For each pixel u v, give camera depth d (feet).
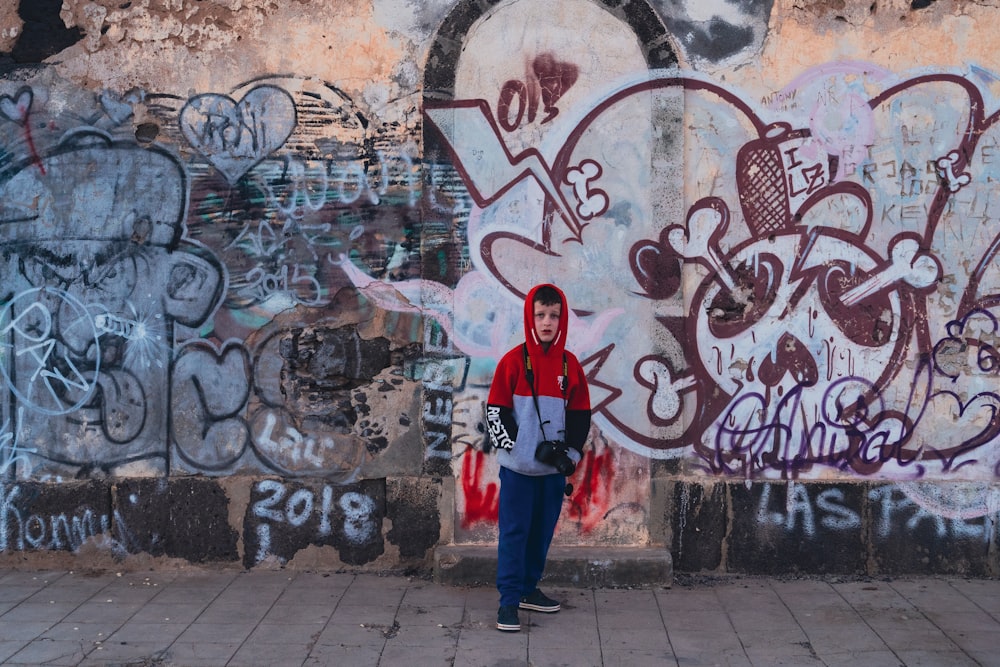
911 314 18.24
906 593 17.44
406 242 18.47
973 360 18.24
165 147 18.63
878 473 18.34
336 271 18.52
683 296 18.26
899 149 18.16
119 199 18.70
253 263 18.61
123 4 18.61
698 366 18.35
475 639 15.42
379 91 18.42
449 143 18.31
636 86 18.17
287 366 18.61
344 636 15.53
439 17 18.29
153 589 17.67
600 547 18.38
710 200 18.24
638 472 18.37
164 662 14.61
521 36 18.22
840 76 18.13
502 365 15.96
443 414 18.44
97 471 18.76
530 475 15.76
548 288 15.79
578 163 18.24
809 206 18.25
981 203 18.16
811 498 18.26
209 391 18.66
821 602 17.02
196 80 18.57
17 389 18.86
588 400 16.33
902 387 18.28
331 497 18.56
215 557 18.67
